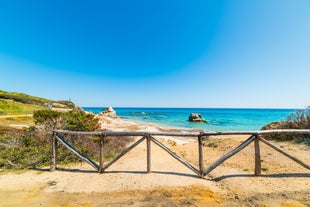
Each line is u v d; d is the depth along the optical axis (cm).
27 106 4162
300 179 495
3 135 920
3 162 648
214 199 414
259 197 414
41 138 852
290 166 591
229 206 383
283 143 921
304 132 542
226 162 686
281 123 1130
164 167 634
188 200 410
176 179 525
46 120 963
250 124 3491
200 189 463
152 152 897
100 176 559
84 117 1154
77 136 889
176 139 1576
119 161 726
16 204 399
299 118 1053
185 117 5972
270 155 719
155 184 494
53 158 615
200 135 554
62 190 468
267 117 5712
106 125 2416
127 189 468
